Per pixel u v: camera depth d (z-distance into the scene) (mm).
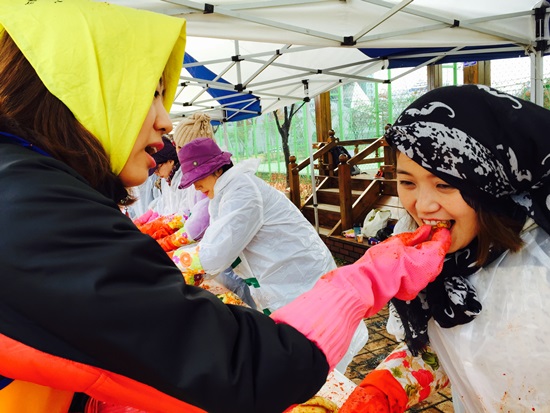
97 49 708
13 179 578
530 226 962
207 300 632
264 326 667
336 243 6469
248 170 2270
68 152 684
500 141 883
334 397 1238
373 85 9758
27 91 688
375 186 6684
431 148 892
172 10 2529
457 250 997
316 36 2932
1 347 557
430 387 1145
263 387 623
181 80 4586
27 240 545
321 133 10234
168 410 635
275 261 2381
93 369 580
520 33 3215
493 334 974
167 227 2846
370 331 3965
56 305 543
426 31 3062
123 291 568
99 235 587
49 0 737
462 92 918
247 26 2773
